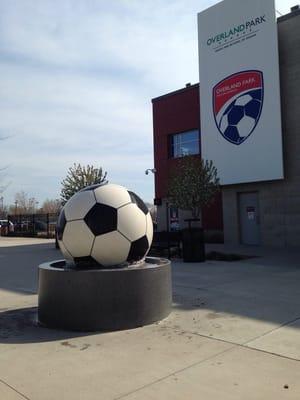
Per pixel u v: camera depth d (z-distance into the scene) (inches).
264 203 785.6
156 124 1041.5
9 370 189.5
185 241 570.3
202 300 317.7
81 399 159.6
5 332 247.1
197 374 178.5
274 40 761.6
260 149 781.3
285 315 269.0
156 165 1038.4
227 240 847.1
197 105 950.4
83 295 247.3
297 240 740.7
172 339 225.5
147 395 161.0
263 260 572.4
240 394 159.6
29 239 1316.4
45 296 259.4
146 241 277.7
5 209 3090.6
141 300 252.1
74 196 276.4
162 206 1016.9
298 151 741.3
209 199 685.3
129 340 226.7
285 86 761.0
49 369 189.3
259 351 203.5
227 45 834.2
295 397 156.6
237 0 815.7
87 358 201.5
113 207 263.3
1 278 466.3
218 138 850.1
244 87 806.5
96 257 262.5
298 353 200.1
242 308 290.2
